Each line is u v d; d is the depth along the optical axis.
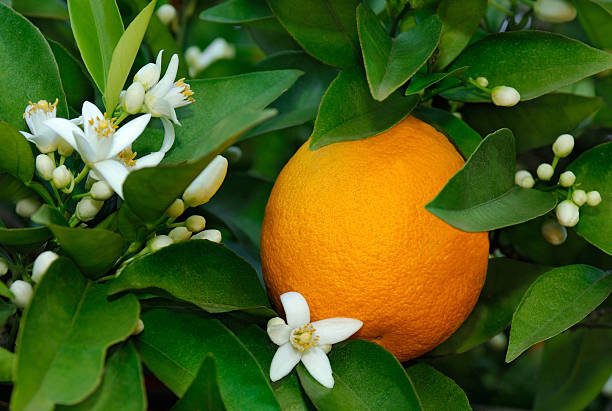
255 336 0.44
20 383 0.38
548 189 0.47
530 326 0.44
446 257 0.43
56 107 0.45
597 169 0.47
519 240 0.52
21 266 0.43
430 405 0.45
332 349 0.44
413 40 0.46
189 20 0.61
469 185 0.42
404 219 0.42
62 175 0.42
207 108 0.45
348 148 0.44
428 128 0.45
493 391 0.63
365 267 0.42
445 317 0.44
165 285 0.42
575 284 0.45
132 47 0.43
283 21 0.47
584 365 0.55
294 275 0.43
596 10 0.51
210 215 0.53
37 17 0.56
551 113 0.49
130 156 0.43
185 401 0.41
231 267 0.44
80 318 0.40
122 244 0.42
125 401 0.40
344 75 0.45
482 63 0.48
